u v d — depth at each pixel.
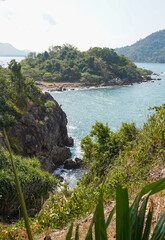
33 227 5.98
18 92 33.50
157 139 7.36
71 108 62.84
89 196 6.40
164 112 7.86
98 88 105.12
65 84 113.12
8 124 27.23
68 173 28.44
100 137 14.23
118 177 6.62
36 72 127.06
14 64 36.41
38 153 29.16
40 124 31.53
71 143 38.47
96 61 131.00
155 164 6.35
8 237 5.79
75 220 5.59
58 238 4.54
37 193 13.07
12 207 12.12
